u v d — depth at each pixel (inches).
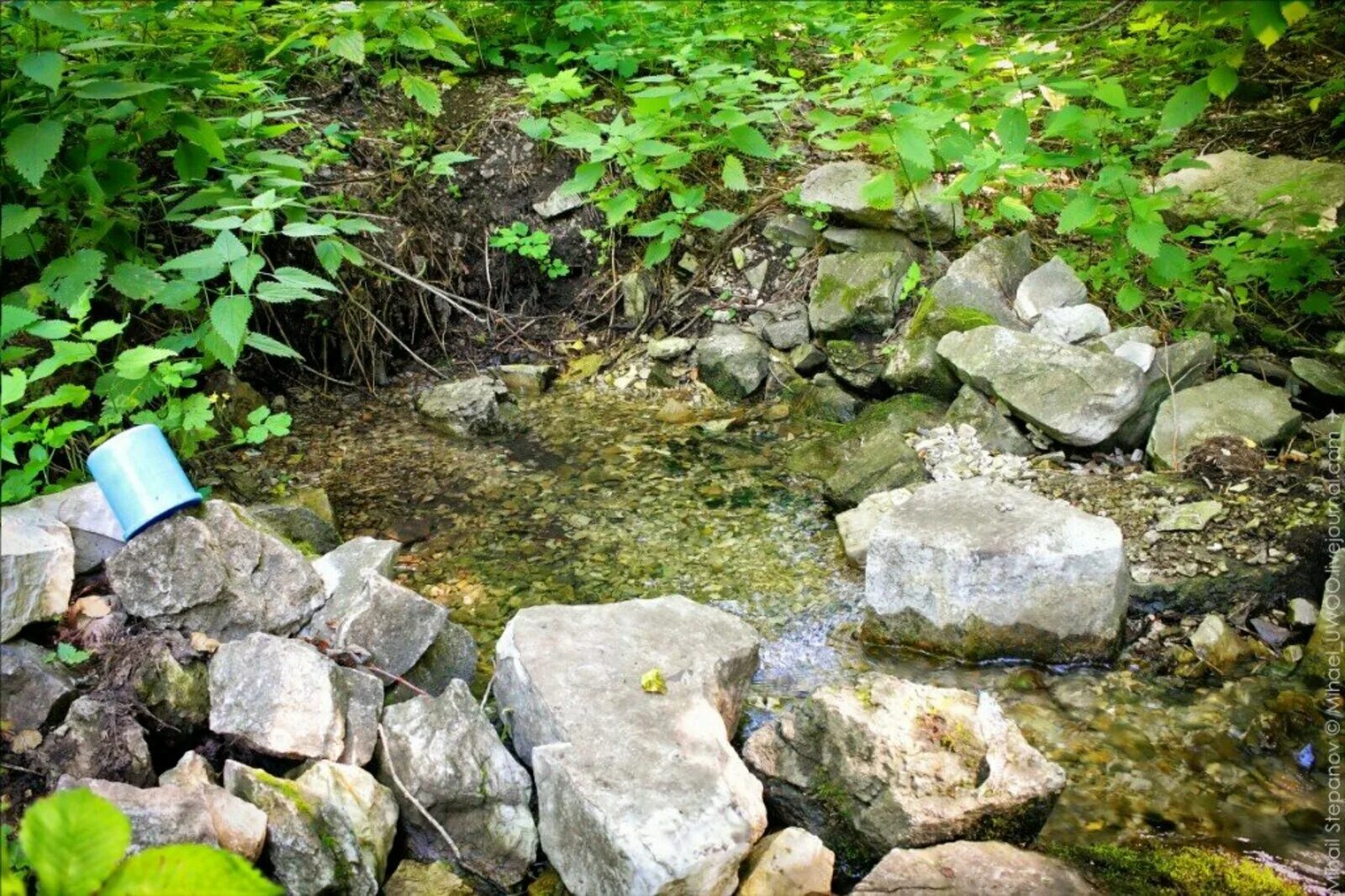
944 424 159.6
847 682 116.6
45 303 138.4
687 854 81.3
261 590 107.4
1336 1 228.7
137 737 90.6
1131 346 150.8
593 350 196.1
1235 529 127.8
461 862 93.9
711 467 161.9
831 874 89.5
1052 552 115.0
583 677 101.2
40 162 112.8
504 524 147.1
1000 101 170.4
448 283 195.5
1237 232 182.5
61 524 100.7
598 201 190.5
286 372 180.4
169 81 138.3
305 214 162.6
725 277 199.5
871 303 177.2
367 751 98.3
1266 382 152.3
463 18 217.2
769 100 194.9
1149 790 100.3
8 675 88.9
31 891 78.5
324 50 200.1
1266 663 115.1
